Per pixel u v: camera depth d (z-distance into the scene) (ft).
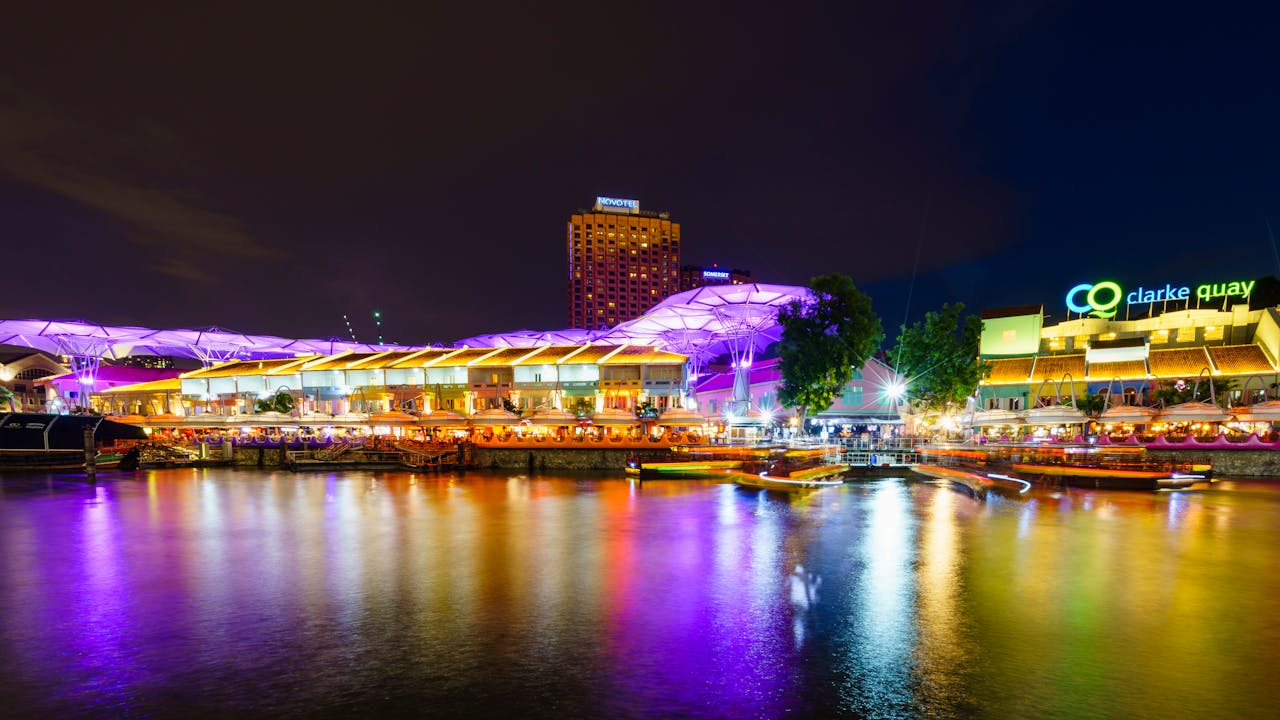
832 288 189.98
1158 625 52.01
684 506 117.91
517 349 247.09
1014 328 252.01
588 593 61.31
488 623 52.65
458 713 37.24
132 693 40.27
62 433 200.34
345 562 74.54
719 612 55.42
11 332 271.69
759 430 226.17
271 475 189.67
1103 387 225.15
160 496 140.26
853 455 176.45
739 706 38.04
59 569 72.33
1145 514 107.04
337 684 41.24
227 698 39.42
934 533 90.74
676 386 215.31
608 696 39.34
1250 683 41.14
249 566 73.00
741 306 214.07
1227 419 163.84
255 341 333.42
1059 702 38.52
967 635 49.73
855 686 40.73
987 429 225.56
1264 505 116.88
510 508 116.57
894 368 223.10
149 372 366.84
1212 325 226.38
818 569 70.33
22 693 40.42
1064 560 74.13
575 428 197.26
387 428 230.48
